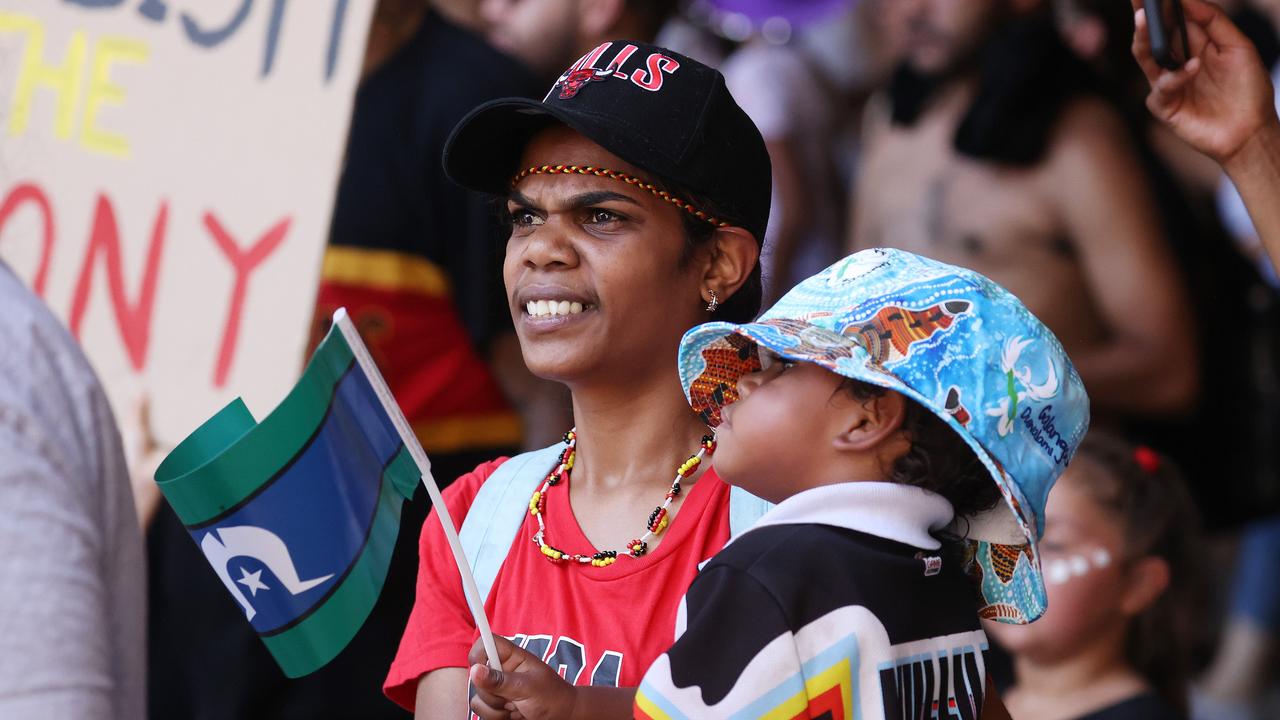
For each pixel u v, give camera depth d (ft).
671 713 17.90
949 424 19.16
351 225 37.17
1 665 14.94
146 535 37.76
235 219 35.32
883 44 56.85
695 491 21.52
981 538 20.90
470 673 19.66
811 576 18.43
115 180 37.24
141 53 37.42
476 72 37.52
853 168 57.82
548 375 21.72
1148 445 44.68
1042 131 43.80
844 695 18.13
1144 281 43.55
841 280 20.02
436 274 37.63
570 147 21.62
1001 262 44.55
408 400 37.35
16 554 15.28
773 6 57.57
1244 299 44.52
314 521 18.81
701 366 20.92
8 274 16.93
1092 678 34.55
